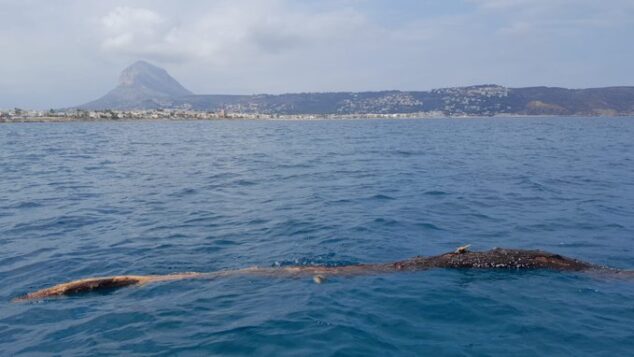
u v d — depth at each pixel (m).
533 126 107.62
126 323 8.35
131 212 17.72
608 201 18.97
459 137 66.88
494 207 17.84
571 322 8.09
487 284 9.84
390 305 8.79
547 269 10.67
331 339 7.48
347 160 35.91
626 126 103.81
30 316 8.82
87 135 73.00
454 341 7.43
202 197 20.73
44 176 27.53
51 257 12.42
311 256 12.12
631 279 10.12
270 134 78.19
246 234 14.41
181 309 8.84
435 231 14.45
